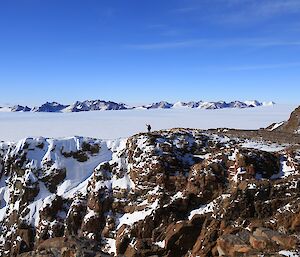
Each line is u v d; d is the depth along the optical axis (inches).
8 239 2246.6
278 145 2330.2
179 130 2488.9
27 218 2271.2
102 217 2070.6
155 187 2014.0
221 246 1421.0
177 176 2012.8
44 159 2527.1
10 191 2529.5
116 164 2268.7
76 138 2640.3
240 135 2628.0
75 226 2113.7
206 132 2513.5
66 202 2260.1
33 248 2143.2
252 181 1784.0
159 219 1838.1
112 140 2637.8
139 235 1831.9
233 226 1628.9
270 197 1718.8
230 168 1946.4
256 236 1354.6
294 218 1497.3
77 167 2495.1
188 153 2235.5
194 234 1713.8
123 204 2069.4
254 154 1957.4
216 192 1871.3
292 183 1747.0
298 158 1962.4
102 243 1973.4
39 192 2395.4
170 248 1706.4
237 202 1706.4
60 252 1360.7
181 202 1862.7
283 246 1263.5
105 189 2159.2
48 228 2159.2
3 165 2645.2
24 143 2615.7
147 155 2149.4
